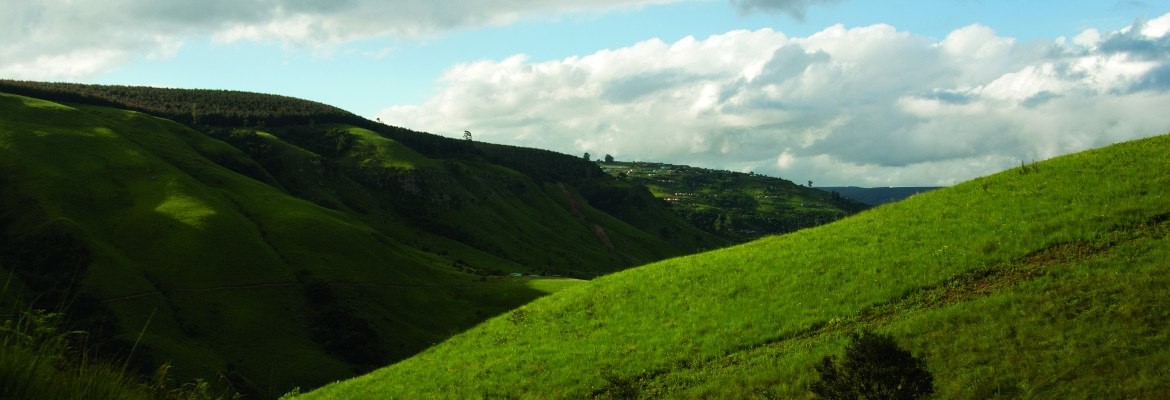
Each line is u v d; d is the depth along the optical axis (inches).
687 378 1171.3
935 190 1910.7
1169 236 1163.3
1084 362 879.1
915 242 1498.5
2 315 391.2
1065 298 1047.6
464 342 1675.7
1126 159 1621.6
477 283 6929.1
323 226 7007.9
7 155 6855.3
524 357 1427.2
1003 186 1707.7
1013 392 869.2
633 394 1131.9
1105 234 1253.1
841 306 1291.8
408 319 5797.2
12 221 5871.1
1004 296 1110.4
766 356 1172.5
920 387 735.7
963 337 1026.1
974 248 1360.7
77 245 5349.4
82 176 6766.7
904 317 1175.0
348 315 5413.4
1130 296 991.0
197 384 559.5
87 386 399.5
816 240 1724.9
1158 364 821.9
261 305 5280.5
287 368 4515.3
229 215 6486.2
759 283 1520.7
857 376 742.5
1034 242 1306.6
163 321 4690.0
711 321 1391.5
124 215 6284.5
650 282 1734.7
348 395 1453.0
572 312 1680.6
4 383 362.6
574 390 1221.7
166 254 5659.5
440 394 1330.0
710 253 1931.6
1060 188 1560.0
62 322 412.2
